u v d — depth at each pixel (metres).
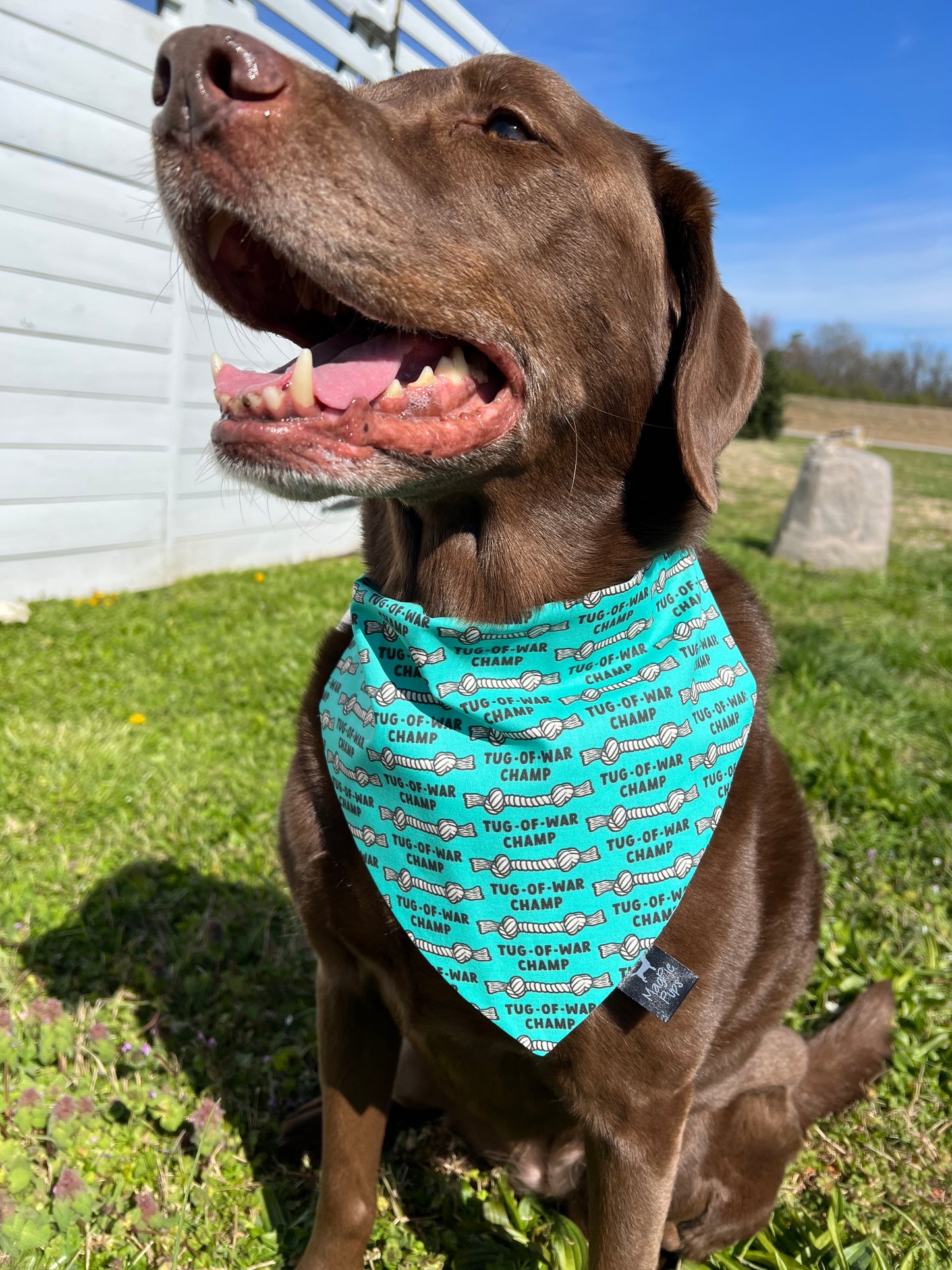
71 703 1.28
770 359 8.34
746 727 0.53
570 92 0.54
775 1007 0.62
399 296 0.48
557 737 0.50
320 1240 0.54
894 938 0.90
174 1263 0.52
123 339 1.82
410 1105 0.68
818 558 2.92
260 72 0.44
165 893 0.87
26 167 1.59
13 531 1.72
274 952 0.82
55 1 1.56
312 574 2.18
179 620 1.71
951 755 1.33
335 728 0.54
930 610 2.39
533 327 0.52
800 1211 0.63
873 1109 0.72
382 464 0.48
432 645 0.52
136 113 1.74
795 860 0.62
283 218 0.45
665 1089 0.50
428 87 0.54
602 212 0.54
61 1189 0.54
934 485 5.82
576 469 0.55
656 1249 0.51
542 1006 0.49
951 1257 0.60
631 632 0.52
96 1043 0.65
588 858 0.50
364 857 0.52
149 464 1.94
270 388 0.46
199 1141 0.59
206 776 1.10
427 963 0.51
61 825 0.96
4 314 1.61
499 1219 0.61
